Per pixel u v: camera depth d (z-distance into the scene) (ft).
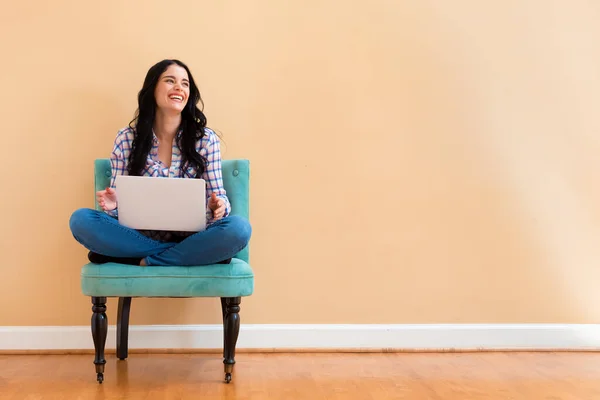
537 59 8.45
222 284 6.19
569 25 8.48
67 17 7.84
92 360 7.38
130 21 7.92
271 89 8.09
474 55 8.37
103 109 7.88
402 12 8.27
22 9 7.79
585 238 8.48
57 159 7.83
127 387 6.17
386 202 8.22
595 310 8.46
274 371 6.94
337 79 8.17
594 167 8.50
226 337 6.40
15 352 7.68
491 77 8.38
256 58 8.07
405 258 8.23
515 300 8.38
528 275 8.40
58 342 7.77
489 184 8.38
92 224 6.04
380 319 8.19
